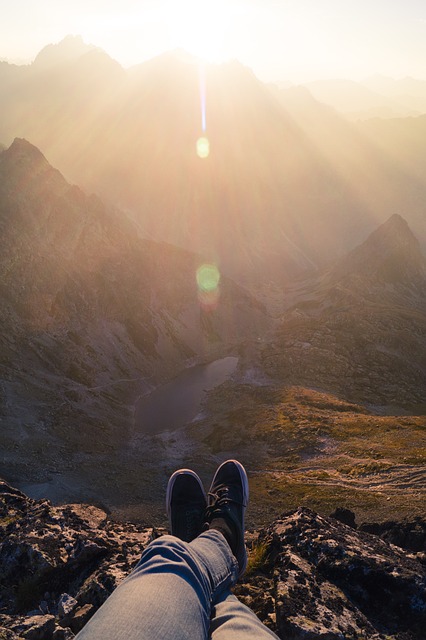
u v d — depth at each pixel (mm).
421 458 102688
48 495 96438
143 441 139875
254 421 137875
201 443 133875
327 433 123125
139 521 86188
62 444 128875
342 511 38500
